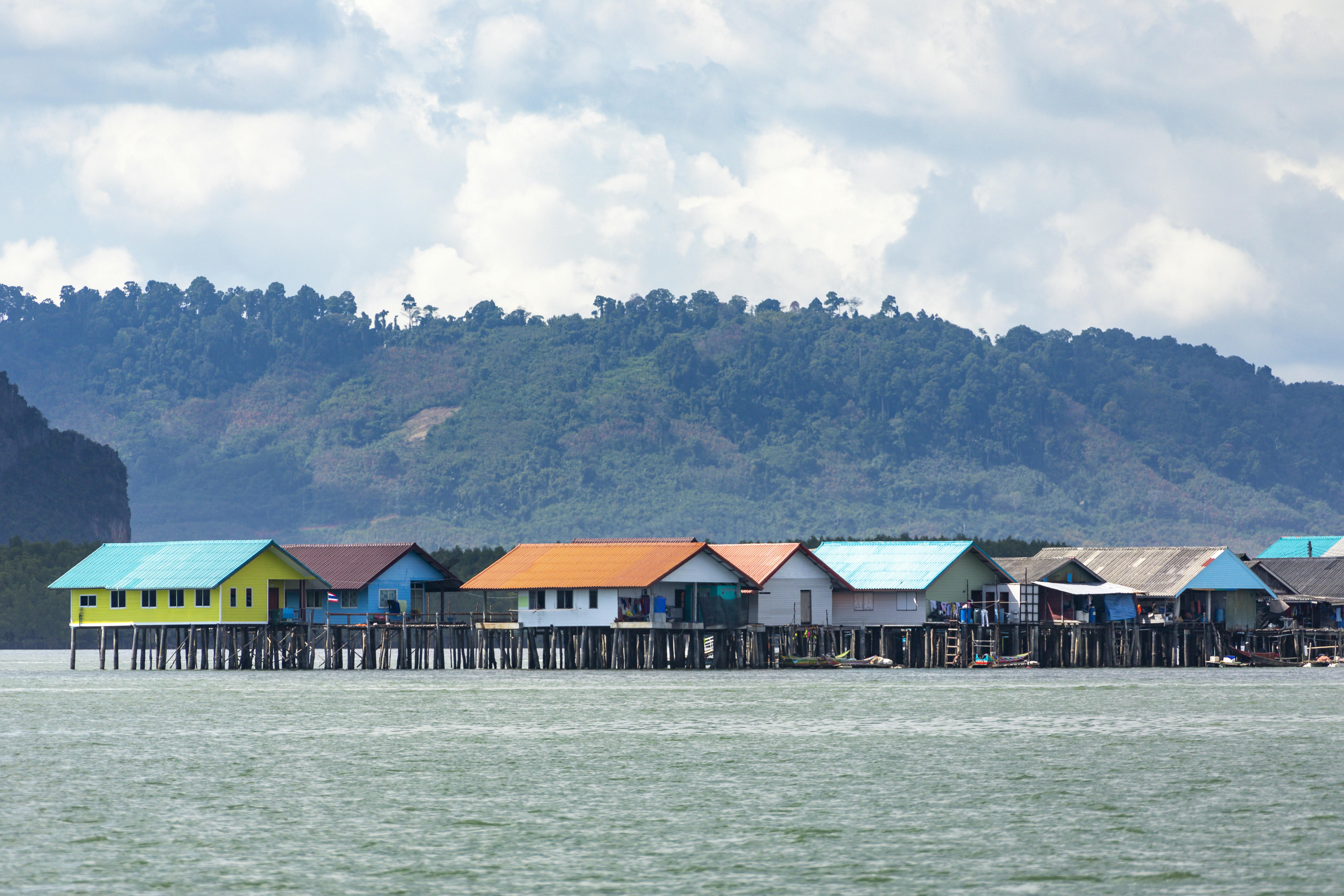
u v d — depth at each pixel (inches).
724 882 4803.2
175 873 4940.9
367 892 4702.3
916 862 5049.2
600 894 4677.7
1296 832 5462.6
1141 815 5797.2
